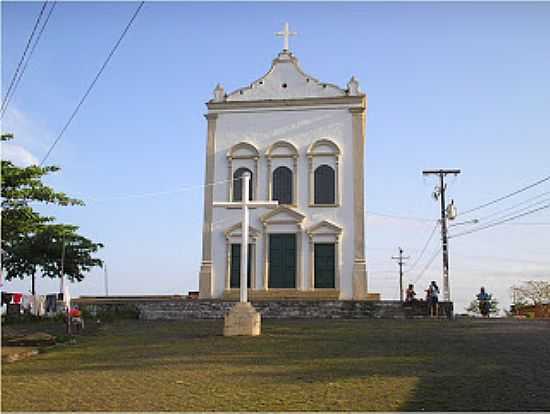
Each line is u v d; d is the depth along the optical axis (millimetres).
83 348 17422
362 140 33188
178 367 13352
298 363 13641
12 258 34281
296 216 32688
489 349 15367
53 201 18562
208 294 32750
